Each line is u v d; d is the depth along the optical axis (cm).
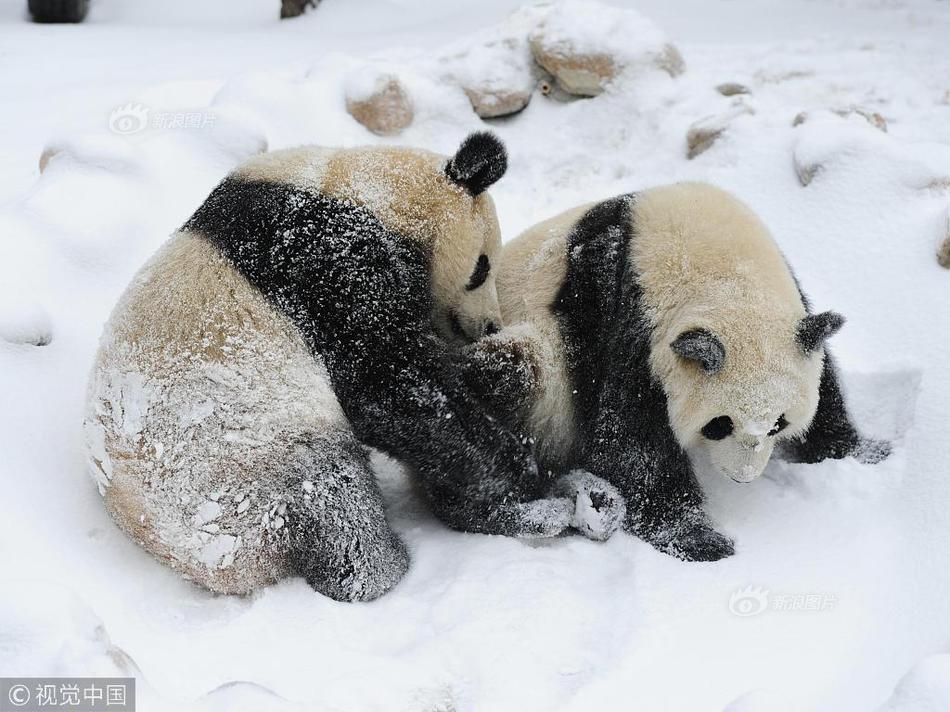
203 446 530
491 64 1076
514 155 1030
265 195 573
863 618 530
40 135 1008
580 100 1073
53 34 1454
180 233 590
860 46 1207
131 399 534
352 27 1562
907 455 639
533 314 656
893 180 823
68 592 448
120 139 841
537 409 645
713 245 603
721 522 630
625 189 966
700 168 942
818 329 554
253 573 548
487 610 532
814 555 582
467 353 629
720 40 1284
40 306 671
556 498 644
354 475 562
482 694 476
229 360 538
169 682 476
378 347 572
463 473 609
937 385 668
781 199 868
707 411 573
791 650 511
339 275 564
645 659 499
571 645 515
